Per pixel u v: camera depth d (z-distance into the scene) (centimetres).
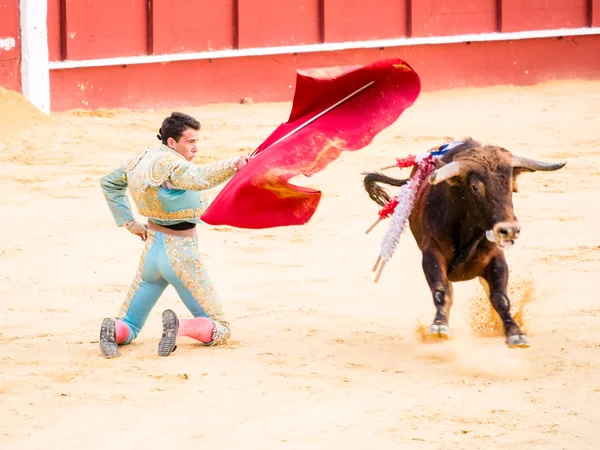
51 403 1457
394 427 1345
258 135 4225
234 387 1518
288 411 1415
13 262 2386
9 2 4281
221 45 5138
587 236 2536
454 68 5831
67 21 4612
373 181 1938
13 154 3656
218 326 1728
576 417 1373
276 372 1587
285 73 5341
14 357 1683
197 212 1683
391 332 1819
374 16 5591
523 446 1277
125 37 4822
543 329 1795
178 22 4975
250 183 1539
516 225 1529
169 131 1667
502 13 5928
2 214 2872
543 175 3322
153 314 1959
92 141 3941
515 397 1454
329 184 3234
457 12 5822
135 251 2489
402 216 1703
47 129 4044
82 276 2264
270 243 2548
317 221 2777
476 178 1557
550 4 6081
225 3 5125
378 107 1706
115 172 1720
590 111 4928
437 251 1659
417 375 1566
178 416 1403
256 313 1955
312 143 1636
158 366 1622
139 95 4853
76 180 3309
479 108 5088
